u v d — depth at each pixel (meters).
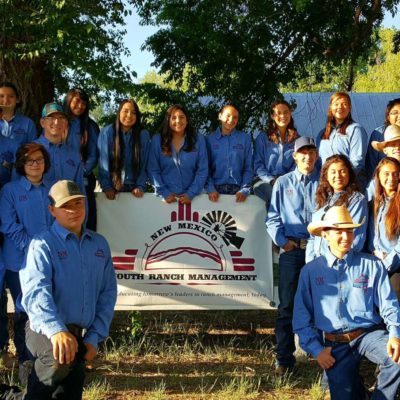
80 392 4.31
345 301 4.70
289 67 10.69
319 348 4.67
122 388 5.56
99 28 8.47
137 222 6.70
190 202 6.73
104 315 4.41
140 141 6.60
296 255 5.93
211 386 5.60
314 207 5.88
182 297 6.73
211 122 10.39
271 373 6.01
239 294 6.79
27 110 8.21
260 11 10.01
